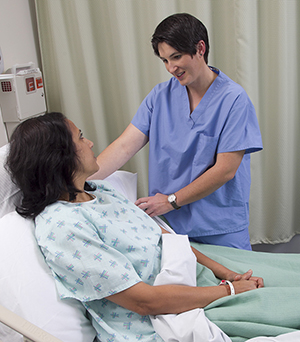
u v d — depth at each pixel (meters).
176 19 1.10
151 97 1.41
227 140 1.21
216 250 1.30
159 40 1.12
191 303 0.91
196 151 1.31
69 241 0.84
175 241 1.06
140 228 1.06
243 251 1.28
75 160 0.94
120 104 1.90
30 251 0.88
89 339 0.90
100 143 1.91
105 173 1.39
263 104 1.85
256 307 0.92
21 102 1.47
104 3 1.71
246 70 1.73
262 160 1.94
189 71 1.17
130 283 0.83
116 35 1.74
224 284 1.04
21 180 0.91
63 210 0.90
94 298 0.83
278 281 1.07
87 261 0.83
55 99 1.90
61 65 1.76
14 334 0.84
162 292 0.87
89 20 1.70
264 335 0.88
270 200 2.00
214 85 1.25
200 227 1.35
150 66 1.83
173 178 1.39
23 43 1.70
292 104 1.85
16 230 0.90
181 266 0.98
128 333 0.90
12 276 0.82
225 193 1.33
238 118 1.20
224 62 1.81
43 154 0.88
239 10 1.63
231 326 0.89
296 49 1.77
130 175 1.50
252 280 1.06
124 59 1.76
